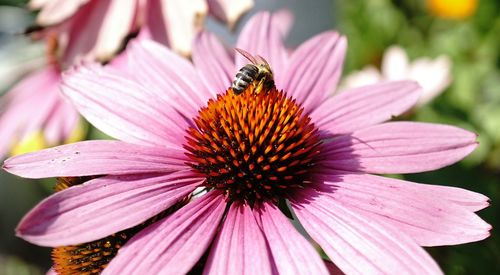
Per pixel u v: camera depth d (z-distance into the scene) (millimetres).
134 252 155
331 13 388
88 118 188
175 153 186
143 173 174
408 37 480
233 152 182
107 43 272
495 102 413
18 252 359
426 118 359
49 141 295
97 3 287
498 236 274
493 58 445
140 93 196
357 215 170
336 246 163
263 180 183
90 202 160
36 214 150
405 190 175
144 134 188
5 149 307
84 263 178
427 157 189
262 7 370
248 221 172
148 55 213
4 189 354
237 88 189
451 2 471
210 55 219
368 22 476
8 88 346
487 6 456
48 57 319
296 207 179
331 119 206
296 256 157
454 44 458
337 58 224
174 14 271
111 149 176
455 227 163
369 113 207
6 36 357
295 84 216
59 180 187
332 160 193
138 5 276
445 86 369
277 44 228
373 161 191
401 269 152
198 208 173
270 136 186
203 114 191
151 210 166
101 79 196
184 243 160
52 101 308
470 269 266
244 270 155
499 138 370
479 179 294
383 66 419
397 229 162
